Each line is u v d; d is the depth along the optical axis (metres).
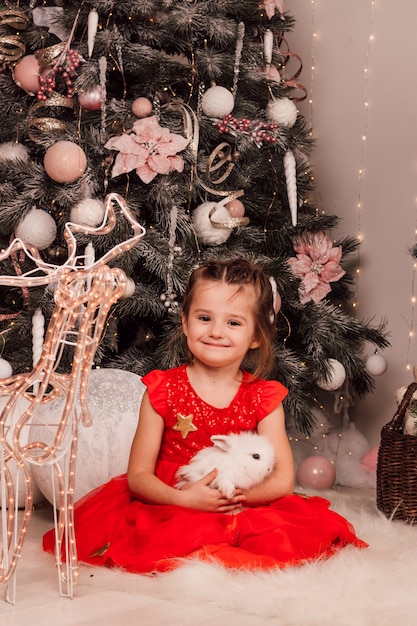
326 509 2.03
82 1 2.79
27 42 2.89
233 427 2.12
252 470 1.92
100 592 1.68
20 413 2.30
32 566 1.86
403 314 3.32
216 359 2.08
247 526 1.87
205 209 2.84
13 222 2.72
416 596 1.59
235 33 2.96
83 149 2.79
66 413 1.55
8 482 1.61
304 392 3.07
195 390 2.14
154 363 2.86
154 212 2.91
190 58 3.01
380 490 2.46
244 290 2.11
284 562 1.78
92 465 2.28
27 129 2.82
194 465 1.97
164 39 2.94
